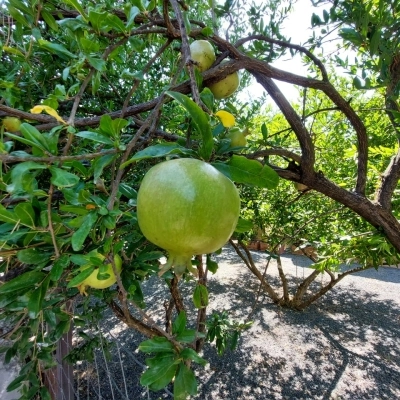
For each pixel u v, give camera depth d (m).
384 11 1.51
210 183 0.77
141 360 5.51
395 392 5.11
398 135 2.17
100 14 1.07
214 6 2.24
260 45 2.35
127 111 1.37
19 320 1.59
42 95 1.93
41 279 0.91
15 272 1.09
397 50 1.52
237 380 5.34
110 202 0.83
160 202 0.75
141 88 2.62
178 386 0.75
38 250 0.91
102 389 4.66
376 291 9.16
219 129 1.14
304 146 1.98
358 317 7.51
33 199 0.83
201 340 2.56
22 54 1.34
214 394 5.04
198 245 0.78
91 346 2.51
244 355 5.97
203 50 1.64
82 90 1.01
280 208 5.15
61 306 1.68
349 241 3.29
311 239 5.03
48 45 1.06
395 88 1.61
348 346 6.33
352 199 2.13
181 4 1.29
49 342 1.76
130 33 1.19
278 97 1.94
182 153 0.88
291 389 5.18
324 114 4.72
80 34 1.14
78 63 1.07
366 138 2.19
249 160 0.88
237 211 0.83
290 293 8.71
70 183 0.72
